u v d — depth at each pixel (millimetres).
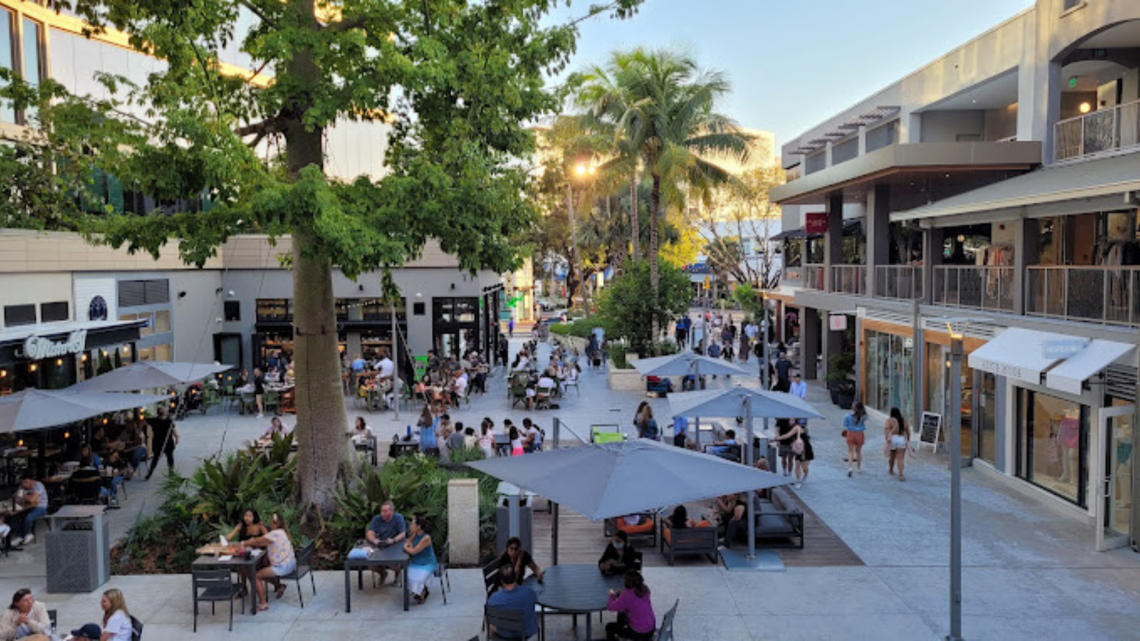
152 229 12867
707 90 33094
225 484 14180
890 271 24938
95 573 11875
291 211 11281
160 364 19391
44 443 17328
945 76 24812
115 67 27500
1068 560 12922
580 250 67312
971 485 17453
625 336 33125
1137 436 13305
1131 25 17375
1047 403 16312
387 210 12492
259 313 32438
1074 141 19344
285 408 27312
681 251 58594
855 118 29953
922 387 21891
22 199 21734
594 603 9648
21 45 23672
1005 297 18469
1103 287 14758
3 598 11656
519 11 13492
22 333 17438
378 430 23969
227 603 11398
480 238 13562
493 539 13633
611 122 34562
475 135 13391
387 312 32938
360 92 12703
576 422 24922
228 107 14117
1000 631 10375
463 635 10336
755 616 10852
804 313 34000
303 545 12625
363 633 10398
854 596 11516
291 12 13227
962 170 20953
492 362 39125
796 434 17359
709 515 14883
